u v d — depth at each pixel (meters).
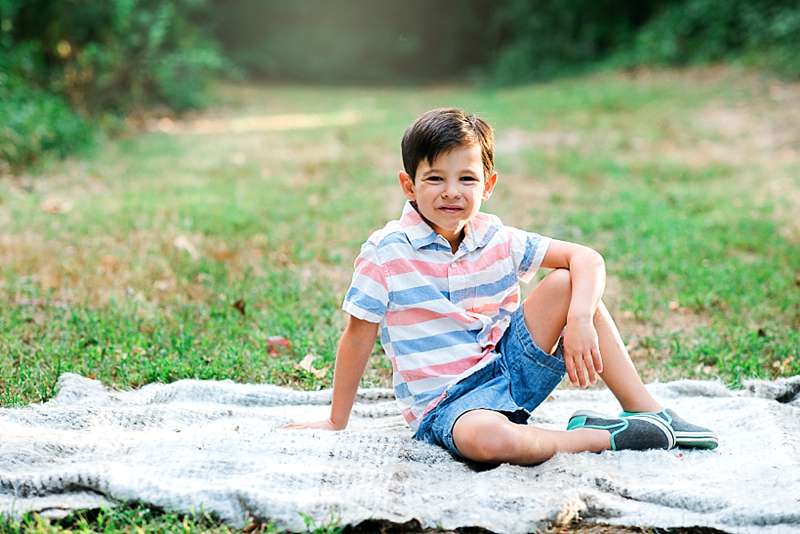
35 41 13.86
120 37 15.41
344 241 8.20
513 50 27.66
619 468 3.77
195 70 18.58
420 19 34.03
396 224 4.04
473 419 3.71
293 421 4.33
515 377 3.92
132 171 11.18
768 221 8.70
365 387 5.02
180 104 17.36
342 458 3.78
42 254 7.32
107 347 5.31
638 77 20.59
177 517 3.33
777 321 6.01
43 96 12.77
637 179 11.23
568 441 3.85
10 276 6.72
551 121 15.85
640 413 3.97
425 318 3.94
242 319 5.95
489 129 4.00
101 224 8.30
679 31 21.27
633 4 25.39
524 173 11.68
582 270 3.88
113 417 4.17
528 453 3.72
